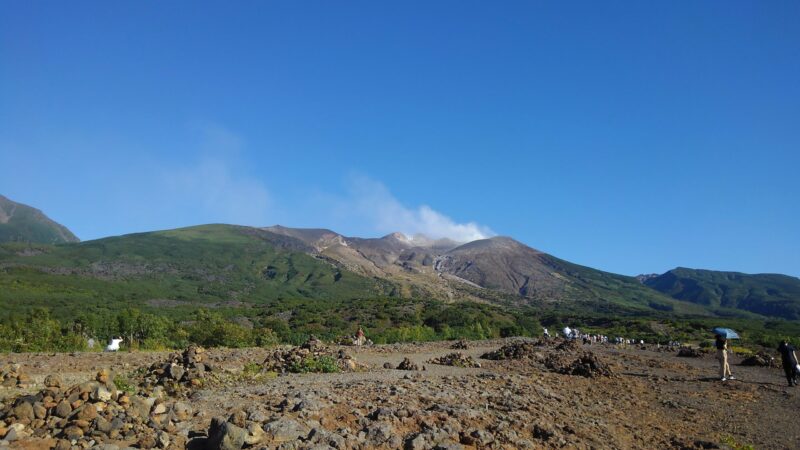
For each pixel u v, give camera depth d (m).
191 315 80.44
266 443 6.84
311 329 57.78
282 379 13.27
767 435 11.27
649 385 17.53
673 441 10.17
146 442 6.66
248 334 31.38
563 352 28.14
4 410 7.36
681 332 72.50
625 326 80.31
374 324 62.88
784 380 20.05
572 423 10.41
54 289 103.88
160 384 11.54
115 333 36.94
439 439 7.81
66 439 6.67
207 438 6.95
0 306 78.88
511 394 12.40
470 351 29.19
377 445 7.36
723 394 16.16
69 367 14.58
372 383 12.17
